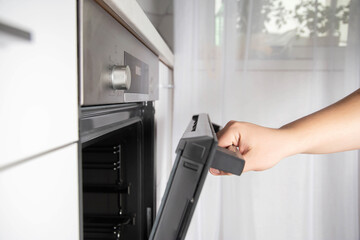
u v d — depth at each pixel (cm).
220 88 119
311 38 117
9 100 15
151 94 63
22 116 16
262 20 117
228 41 115
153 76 66
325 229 122
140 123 66
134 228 67
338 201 120
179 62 116
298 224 123
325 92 117
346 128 41
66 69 22
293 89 120
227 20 114
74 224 24
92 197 66
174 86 117
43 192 19
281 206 123
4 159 15
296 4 116
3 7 14
